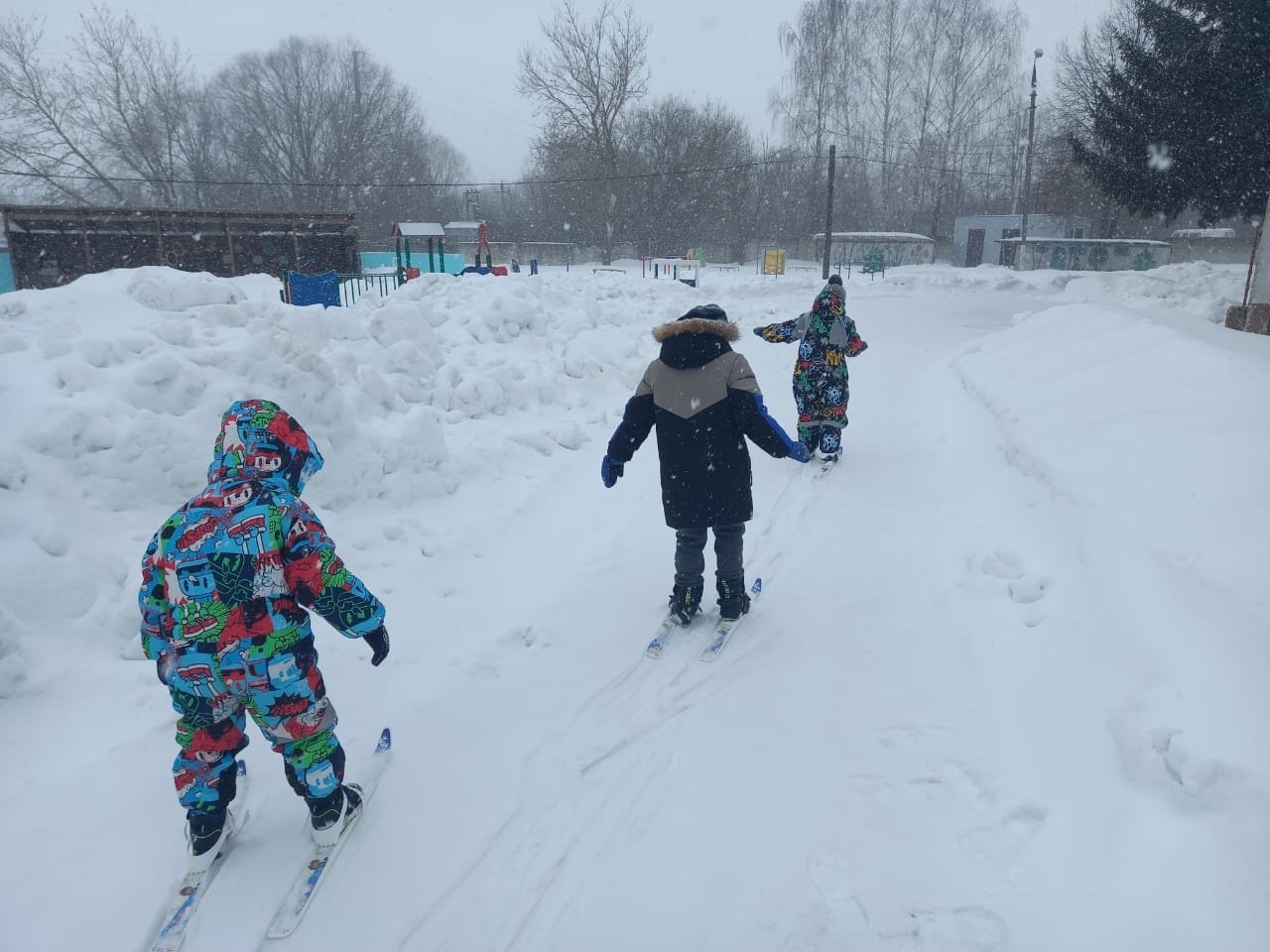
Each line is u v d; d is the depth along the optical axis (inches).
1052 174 2026.3
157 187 2037.4
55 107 1860.2
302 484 109.4
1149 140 782.5
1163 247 1855.3
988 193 2495.1
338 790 111.7
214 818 106.2
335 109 2427.4
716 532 169.9
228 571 96.4
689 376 163.8
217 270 1214.9
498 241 2516.0
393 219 2578.7
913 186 2442.2
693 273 1587.1
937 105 2185.0
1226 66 709.9
